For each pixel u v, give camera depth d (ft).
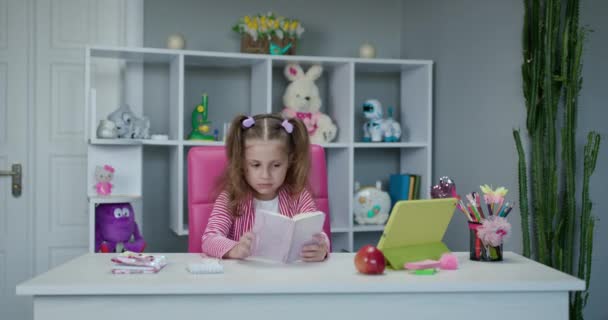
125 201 9.59
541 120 7.82
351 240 10.69
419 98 11.19
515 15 8.69
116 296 4.37
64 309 4.35
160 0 11.08
